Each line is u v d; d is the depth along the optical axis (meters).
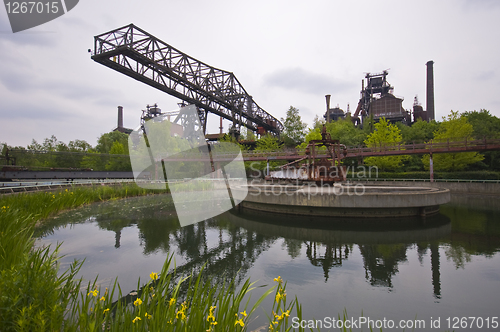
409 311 3.31
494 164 27.73
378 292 3.88
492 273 4.59
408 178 26.25
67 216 9.60
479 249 6.10
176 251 5.57
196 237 6.98
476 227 8.31
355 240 7.10
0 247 3.35
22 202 8.61
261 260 5.33
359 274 4.61
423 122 42.97
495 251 5.92
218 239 6.97
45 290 2.10
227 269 4.66
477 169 27.53
